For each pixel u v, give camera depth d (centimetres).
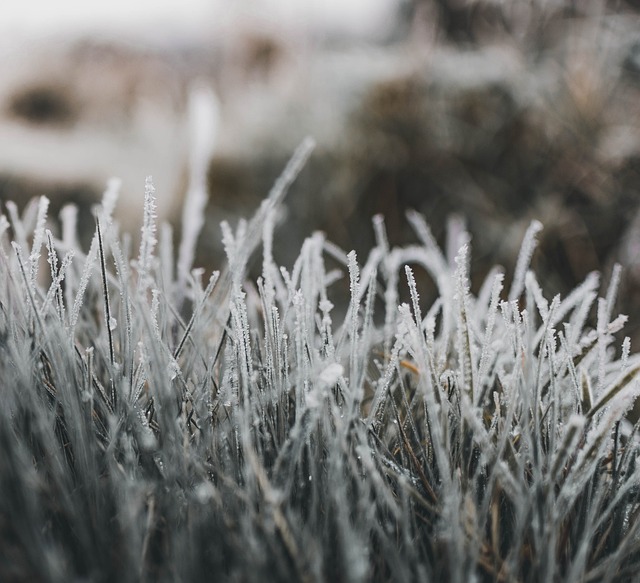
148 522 23
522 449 26
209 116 48
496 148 86
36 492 23
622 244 73
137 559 23
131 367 27
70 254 28
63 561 23
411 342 27
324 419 25
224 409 27
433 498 26
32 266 28
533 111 87
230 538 24
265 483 23
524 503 24
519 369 26
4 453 23
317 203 91
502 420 27
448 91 91
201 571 23
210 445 26
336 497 23
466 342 26
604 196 79
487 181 85
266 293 28
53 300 28
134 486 23
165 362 27
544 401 28
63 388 25
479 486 26
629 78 87
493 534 25
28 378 25
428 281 73
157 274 29
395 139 90
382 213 88
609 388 26
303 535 24
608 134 83
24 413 25
